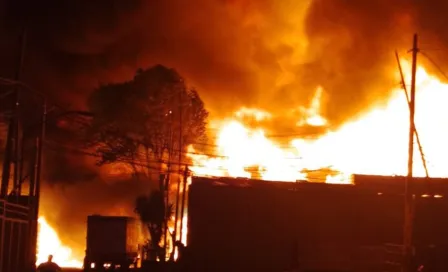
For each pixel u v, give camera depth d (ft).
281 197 129.08
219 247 127.03
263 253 127.24
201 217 127.75
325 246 128.06
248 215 128.26
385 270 120.47
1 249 86.58
